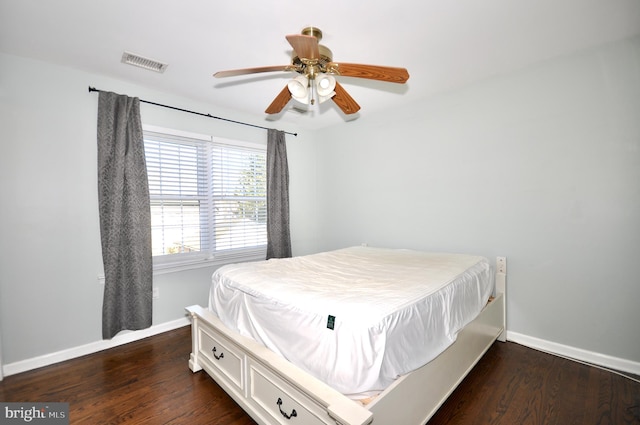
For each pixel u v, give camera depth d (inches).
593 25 76.0
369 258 105.5
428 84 110.4
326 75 64.6
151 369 87.8
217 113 130.4
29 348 88.5
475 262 95.3
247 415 68.1
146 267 104.9
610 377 81.0
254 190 145.3
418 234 128.3
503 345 101.2
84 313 97.7
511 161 102.7
